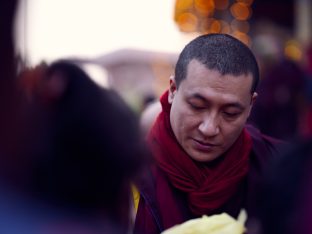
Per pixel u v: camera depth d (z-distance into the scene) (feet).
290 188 3.30
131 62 20.54
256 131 6.16
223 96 5.12
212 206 5.42
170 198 5.39
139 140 3.31
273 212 3.35
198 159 5.41
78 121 3.01
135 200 5.45
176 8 21.42
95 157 3.05
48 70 3.04
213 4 21.71
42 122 2.89
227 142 5.35
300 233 3.18
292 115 14.88
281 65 15.02
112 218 3.20
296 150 3.39
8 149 2.69
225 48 5.20
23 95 2.80
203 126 5.21
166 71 21.02
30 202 2.76
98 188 3.10
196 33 22.03
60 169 2.94
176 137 5.48
